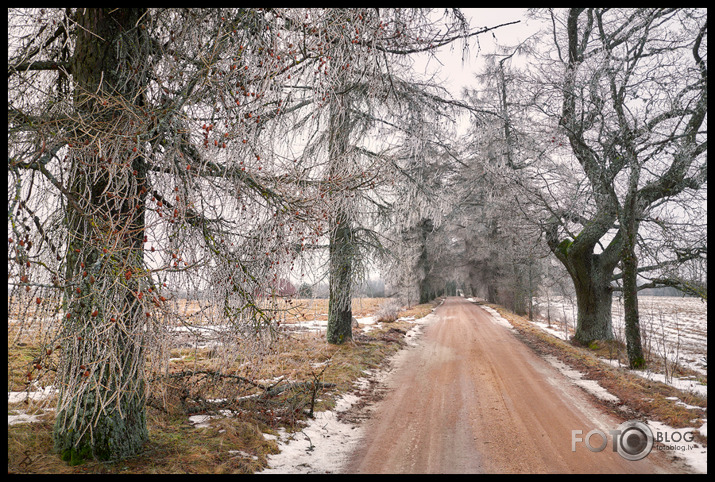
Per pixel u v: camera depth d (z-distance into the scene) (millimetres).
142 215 4867
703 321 31938
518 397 9609
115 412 5281
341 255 13180
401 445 6711
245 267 5176
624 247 13453
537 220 19031
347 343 15023
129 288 4039
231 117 4984
